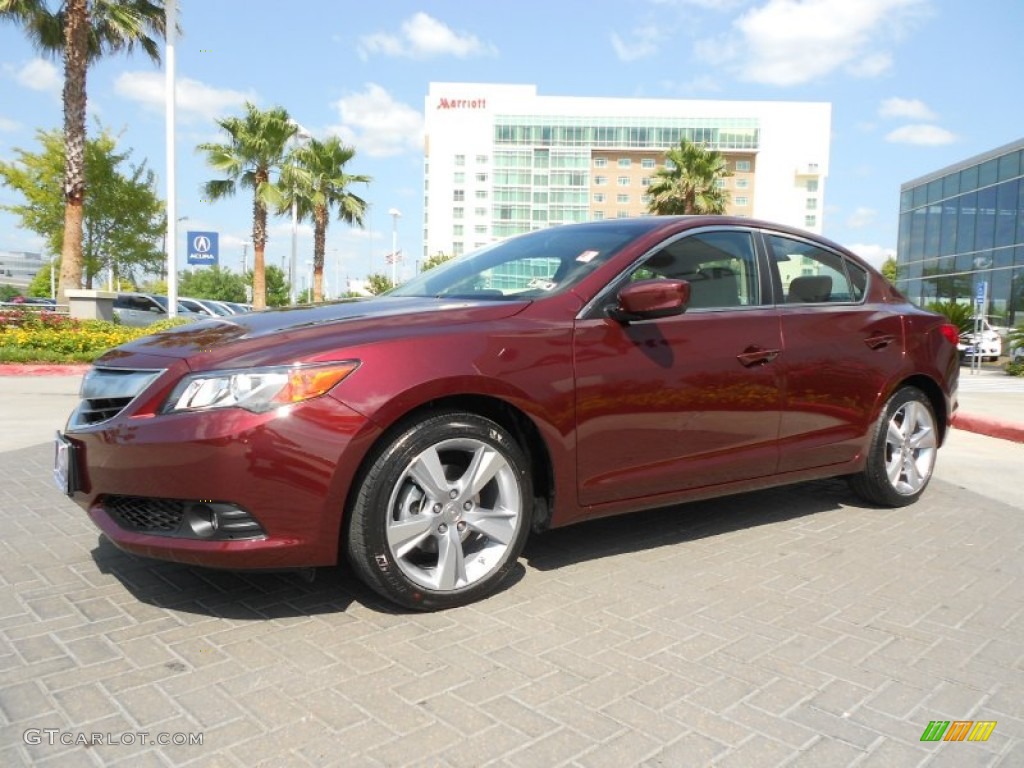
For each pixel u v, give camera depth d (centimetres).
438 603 298
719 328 370
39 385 1084
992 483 563
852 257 459
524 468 316
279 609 301
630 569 354
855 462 439
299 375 270
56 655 261
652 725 224
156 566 345
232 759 204
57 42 2027
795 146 10769
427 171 11375
